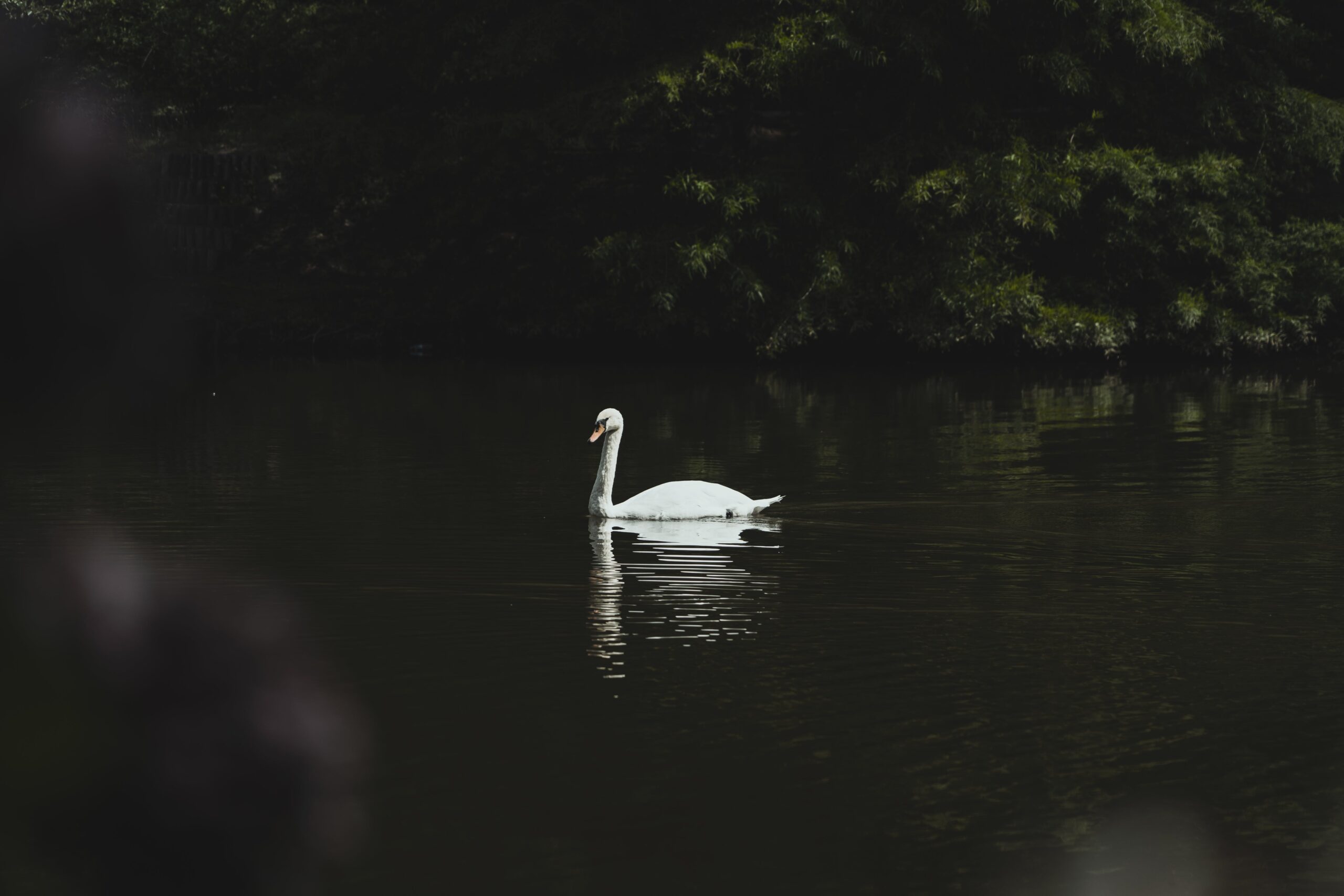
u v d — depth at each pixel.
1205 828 5.15
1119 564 10.07
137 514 11.95
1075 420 19.66
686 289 30.72
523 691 6.88
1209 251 29.94
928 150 29.02
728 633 8.08
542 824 5.14
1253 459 15.46
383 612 8.52
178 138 36.94
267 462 15.43
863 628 8.23
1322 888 4.62
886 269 29.39
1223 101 30.55
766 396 23.41
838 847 4.96
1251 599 9.00
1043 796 5.50
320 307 33.50
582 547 10.78
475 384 25.48
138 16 38.12
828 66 28.34
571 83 31.39
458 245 35.62
